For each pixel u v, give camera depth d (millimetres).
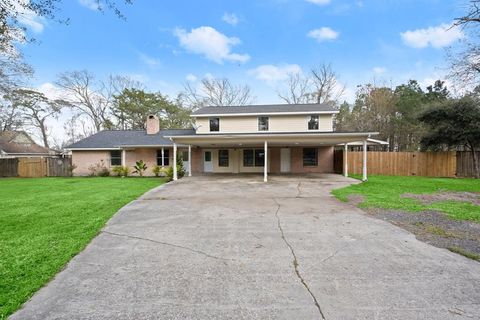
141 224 5234
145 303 2479
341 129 30906
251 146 17531
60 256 3605
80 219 5605
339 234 4488
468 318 2207
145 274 3074
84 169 18375
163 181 13516
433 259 3422
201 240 4254
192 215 5957
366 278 2924
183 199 7961
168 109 30859
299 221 5355
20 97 21234
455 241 4098
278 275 3006
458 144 15234
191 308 2385
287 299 2508
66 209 6594
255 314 2279
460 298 2514
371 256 3539
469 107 14055
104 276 3035
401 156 16078
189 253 3705
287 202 7371
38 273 3105
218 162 18516
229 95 31031
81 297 2594
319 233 4547
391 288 2705
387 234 4461
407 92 29281
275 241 4164
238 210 6426
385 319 2195
